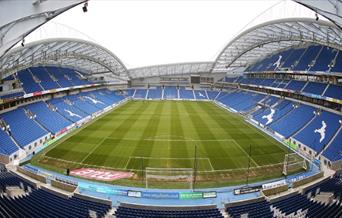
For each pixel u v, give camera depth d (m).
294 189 30.23
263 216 23.67
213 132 52.91
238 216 23.97
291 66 68.69
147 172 34.69
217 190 30.69
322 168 36.81
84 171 35.19
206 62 106.00
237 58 98.81
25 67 58.03
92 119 65.25
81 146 44.53
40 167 36.66
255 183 32.44
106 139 48.12
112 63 97.88
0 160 38.56
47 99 65.19
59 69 80.88
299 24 56.09
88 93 86.25
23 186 29.42
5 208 21.64
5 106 50.22
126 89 112.06
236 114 71.75
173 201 28.11
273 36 74.19
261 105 70.19
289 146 44.97
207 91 108.62
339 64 54.16
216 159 39.06
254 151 42.50
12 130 45.34
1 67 48.22
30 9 18.31
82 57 80.94
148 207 26.30
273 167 36.72
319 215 22.50
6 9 17.47
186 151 42.09
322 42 58.47
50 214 22.05
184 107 83.75
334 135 42.84
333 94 50.47
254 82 83.81
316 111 52.75
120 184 31.83
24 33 22.34
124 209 25.47
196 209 26.14
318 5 23.80
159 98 103.75
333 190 28.25
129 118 66.12
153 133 51.84
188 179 33.03
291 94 64.31
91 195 28.73
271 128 54.62
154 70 111.81
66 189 29.52
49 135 50.00
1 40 20.14
